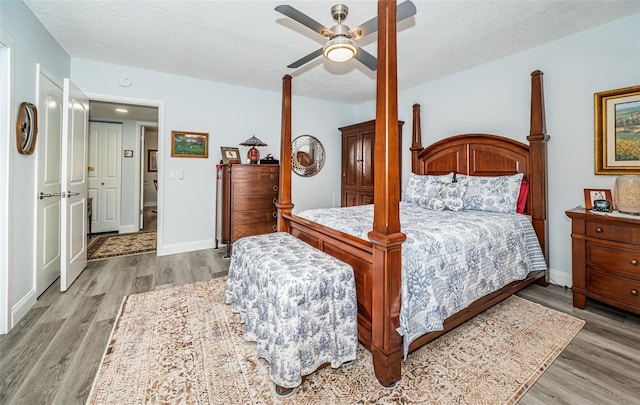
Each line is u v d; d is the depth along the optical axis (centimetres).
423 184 336
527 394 141
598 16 229
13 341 180
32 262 227
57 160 274
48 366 157
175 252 385
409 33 254
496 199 276
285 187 271
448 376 153
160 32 257
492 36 261
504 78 309
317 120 502
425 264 167
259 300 167
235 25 243
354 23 235
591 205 240
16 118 203
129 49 294
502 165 306
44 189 248
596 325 203
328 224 229
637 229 197
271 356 147
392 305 144
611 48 238
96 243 439
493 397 139
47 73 250
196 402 135
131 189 541
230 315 218
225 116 411
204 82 394
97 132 512
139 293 255
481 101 330
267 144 445
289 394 141
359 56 200
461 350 175
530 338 187
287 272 154
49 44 259
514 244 236
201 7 217
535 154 275
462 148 342
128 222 540
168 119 373
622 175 230
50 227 263
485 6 214
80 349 173
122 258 362
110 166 523
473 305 200
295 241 223
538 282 276
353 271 170
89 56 312
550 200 279
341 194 521
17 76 204
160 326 200
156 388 143
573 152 262
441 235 187
